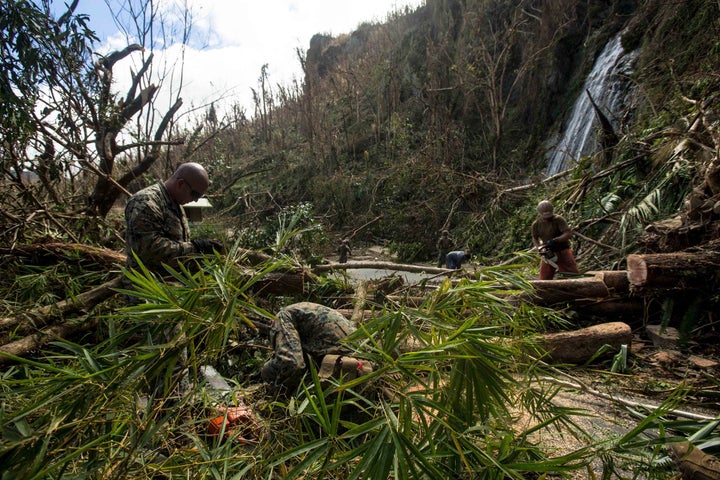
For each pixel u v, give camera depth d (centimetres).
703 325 443
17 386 268
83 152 702
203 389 234
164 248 321
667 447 187
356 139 2542
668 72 1123
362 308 410
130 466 188
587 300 486
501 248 1186
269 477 192
